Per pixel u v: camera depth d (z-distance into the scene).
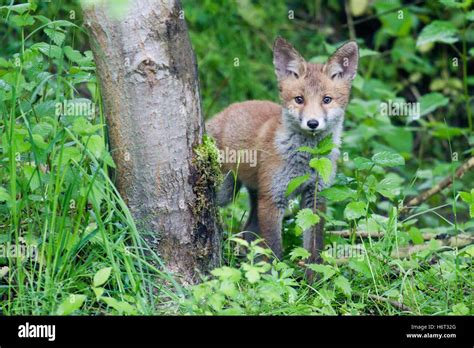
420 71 15.50
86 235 6.57
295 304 6.70
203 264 7.13
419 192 13.22
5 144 6.65
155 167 6.89
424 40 11.40
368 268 7.11
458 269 7.34
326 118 8.66
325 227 9.21
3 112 6.98
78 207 6.79
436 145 14.95
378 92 13.27
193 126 7.00
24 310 6.18
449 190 11.27
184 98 6.90
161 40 6.70
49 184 6.59
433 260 8.51
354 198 7.74
